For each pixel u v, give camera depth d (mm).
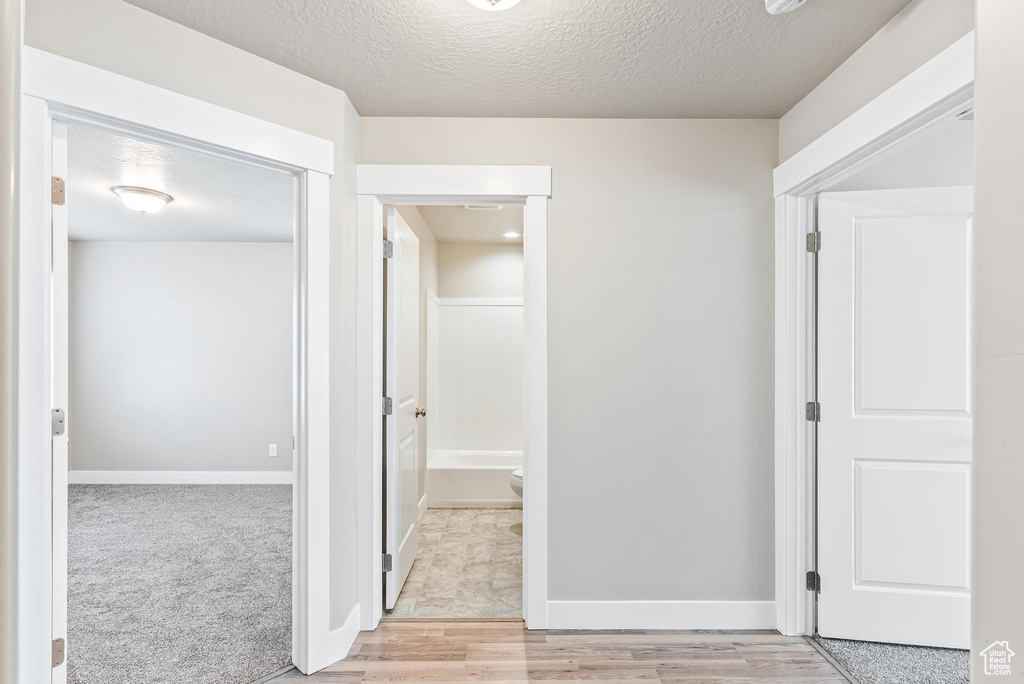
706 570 2586
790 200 2496
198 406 5535
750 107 2484
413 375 3307
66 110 1665
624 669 2230
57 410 1691
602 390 2586
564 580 2582
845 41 1972
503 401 5383
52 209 1681
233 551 3590
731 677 2166
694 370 2594
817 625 2486
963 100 1617
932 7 1670
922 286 2328
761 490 2588
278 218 4641
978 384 542
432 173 2541
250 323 5566
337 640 2297
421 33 1923
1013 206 509
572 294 2584
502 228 4848
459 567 3369
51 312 1643
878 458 2371
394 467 2803
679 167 2598
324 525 2229
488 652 2363
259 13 1814
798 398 2490
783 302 2512
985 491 530
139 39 1786
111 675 2168
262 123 2061
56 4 1631
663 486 2586
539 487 2559
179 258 5535
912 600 2348
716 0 1732
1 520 419
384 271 2980
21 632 1572
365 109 2506
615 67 2146
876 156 2047
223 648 2377
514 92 2348
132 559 3445
